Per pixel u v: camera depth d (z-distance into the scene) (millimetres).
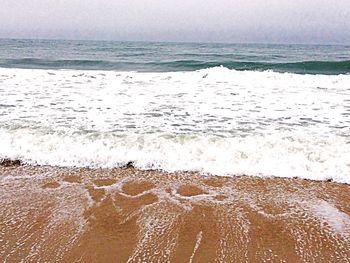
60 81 11461
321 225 3850
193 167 5250
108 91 10133
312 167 5172
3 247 3416
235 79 12336
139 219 3963
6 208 4160
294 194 4555
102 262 3234
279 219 3977
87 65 20156
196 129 6566
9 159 5445
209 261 3262
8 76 11898
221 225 3857
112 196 4473
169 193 4566
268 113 7875
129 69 18391
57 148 5684
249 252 3398
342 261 3266
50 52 34594
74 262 3232
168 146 5719
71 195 4496
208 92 10211
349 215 4039
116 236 3645
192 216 4027
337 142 5844
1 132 6145
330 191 4617
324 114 7797
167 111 7988
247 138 6023
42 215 4016
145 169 5238
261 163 5305
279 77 12570
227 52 37406
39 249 3400
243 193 4586
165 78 12453
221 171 5152
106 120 7102
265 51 42625
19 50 37562
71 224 3850
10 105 8078
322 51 47531
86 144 5781
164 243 3531
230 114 7773
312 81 11930
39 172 5129
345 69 17391
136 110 8023
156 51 37938
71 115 7402
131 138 5977
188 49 45000
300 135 6215
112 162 5387
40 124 6645
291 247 3479
